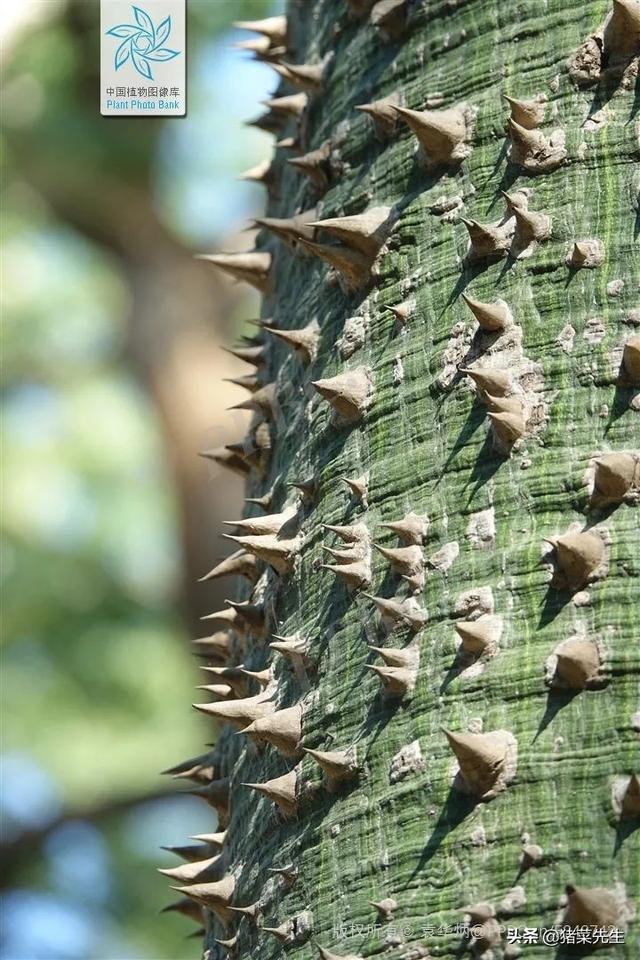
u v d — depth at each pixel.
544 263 2.01
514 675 1.96
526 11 2.05
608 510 1.97
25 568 6.26
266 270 2.20
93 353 6.75
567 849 1.94
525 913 1.93
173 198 6.26
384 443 2.03
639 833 1.93
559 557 1.97
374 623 2.01
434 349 2.03
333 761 2.00
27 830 5.59
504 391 2.00
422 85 2.08
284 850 2.01
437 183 2.06
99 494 6.45
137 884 5.74
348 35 2.14
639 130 2.02
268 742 2.04
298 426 2.09
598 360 1.99
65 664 6.09
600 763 1.94
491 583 1.98
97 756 5.78
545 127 2.03
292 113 2.19
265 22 2.24
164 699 6.04
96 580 6.34
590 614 1.96
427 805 1.97
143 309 6.18
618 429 1.98
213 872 2.08
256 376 2.17
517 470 1.99
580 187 2.02
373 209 2.08
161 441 5.95
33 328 6.68
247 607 2.09
